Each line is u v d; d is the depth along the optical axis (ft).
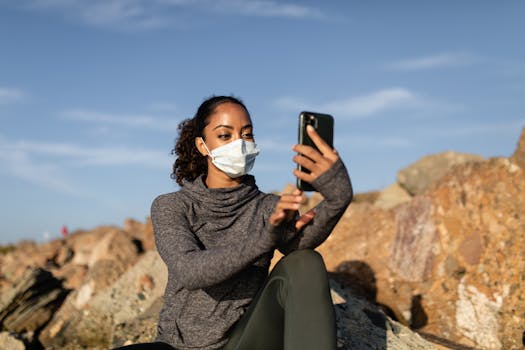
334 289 16.05
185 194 9.32
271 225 7.88
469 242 19.67
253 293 9.14
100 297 21.76
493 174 20.92
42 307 22.95
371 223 22.25
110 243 26.63
